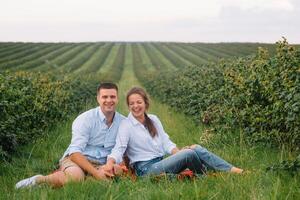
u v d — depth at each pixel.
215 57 60.41
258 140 8.64
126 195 5.51
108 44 99.69
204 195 5.32
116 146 6.87
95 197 5.52
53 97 13.49
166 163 6.71
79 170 6.51
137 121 7.09
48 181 6.26
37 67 48.25
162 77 28.44
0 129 8.79
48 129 11.85
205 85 13.88
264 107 9.22
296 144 8.02
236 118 9.56
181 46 89.88
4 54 60.59
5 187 6.43
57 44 89.12
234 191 5.42
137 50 86.00
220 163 6.66
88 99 21.38
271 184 5.72
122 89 34.91
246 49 67.94
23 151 9.20
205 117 11.46
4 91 10.11
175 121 14.17
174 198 5.29
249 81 9.45
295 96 7.48
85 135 6.95
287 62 8.41
